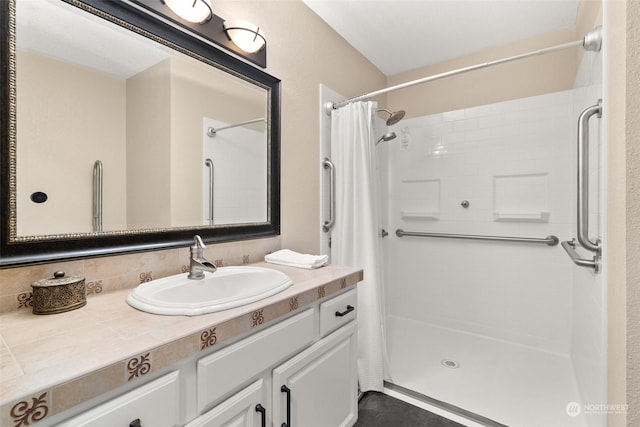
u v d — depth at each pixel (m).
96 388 0.50
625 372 0.67
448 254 2.43
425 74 2.51
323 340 1.11
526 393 1.61
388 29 1.98
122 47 0.98
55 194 0.84
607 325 0.92
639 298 0.65
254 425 0.82
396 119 2.06
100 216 0.93
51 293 0.74
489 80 2.23
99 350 0.56
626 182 0.66
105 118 0.95
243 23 1.25
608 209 0.89
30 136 0.79
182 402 0.65
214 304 0.77
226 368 0.73
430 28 1.97
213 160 1.25
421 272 2.55
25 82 0.79
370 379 1.68
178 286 0.96
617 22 0.76
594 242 1.23
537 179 2.06
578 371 1.67
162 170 1.09
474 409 1.50
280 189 1.56
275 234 1.51
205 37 1.20
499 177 2.20
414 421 1.44
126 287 0.96
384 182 2.60
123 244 0.96
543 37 2.04
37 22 0.81
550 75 2.02
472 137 2.29
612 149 0.83
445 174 2.41
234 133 1.33
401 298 2.65
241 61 1.35
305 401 1.01
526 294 2.13
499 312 2.23
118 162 0.97
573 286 1.90
